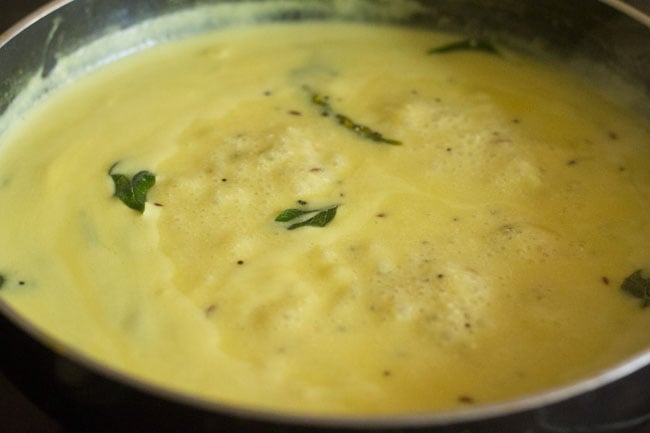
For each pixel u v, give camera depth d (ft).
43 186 1.61
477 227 1.56
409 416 1.15
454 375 1.38
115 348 1.40
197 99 1.76
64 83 1.78
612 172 1.65
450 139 1.69
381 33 1.92
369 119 1.73
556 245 1.54
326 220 1.55
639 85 1.75
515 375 1.38
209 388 1.35
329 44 1.89
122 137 1.69
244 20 1.92
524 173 1.63
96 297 1.46
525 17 1.85
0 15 1.93
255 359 1.38
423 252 1.52
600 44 1.79
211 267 1.49
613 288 1.49
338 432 1.14
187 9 1.88
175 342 1.40
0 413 1.42
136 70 1.82
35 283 1.48
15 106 1.71
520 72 1.84
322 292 1.46
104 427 1.27
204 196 1.59
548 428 1.20
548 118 1.75
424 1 1.90
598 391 1.20
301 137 1.69
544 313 1.45
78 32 1.78
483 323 1.43
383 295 1.46
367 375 1.37
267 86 1.80
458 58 1.87
